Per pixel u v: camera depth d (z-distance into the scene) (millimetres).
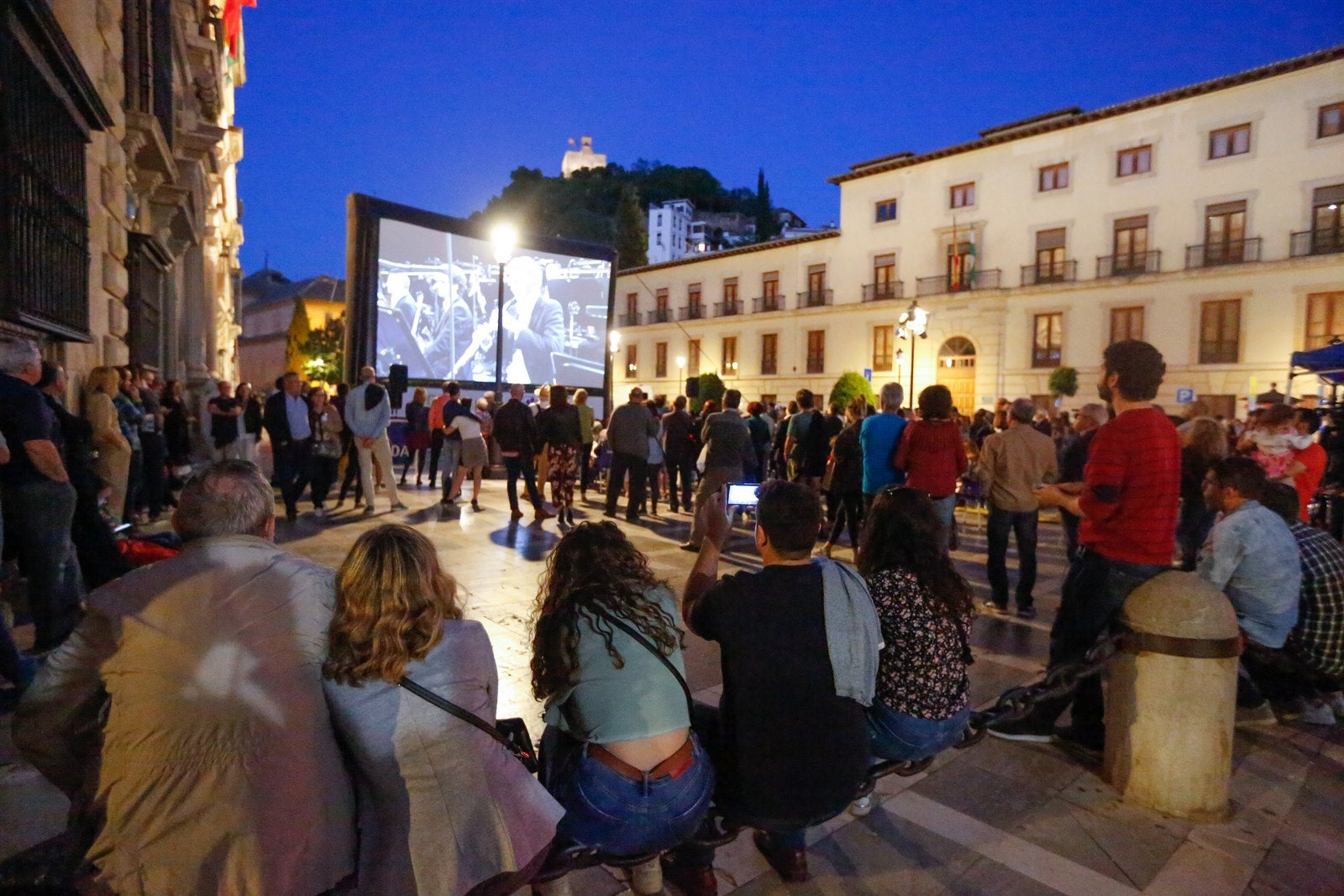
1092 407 7047
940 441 5961
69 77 5789
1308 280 23953
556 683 2236
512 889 1975
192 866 1616
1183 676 3195
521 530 8766
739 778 2383
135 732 1612
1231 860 2932
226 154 22344
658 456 10438
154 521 8102
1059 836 3068
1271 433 6227
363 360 16828
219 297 22938
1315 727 4203
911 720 2820
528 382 20328
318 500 9602
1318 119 23891
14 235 4980
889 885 2748
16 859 1776
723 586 2490
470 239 18984
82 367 6871
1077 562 3715
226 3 22062
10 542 4164
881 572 2938
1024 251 29844
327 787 1740
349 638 1755
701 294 41031
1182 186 26359
